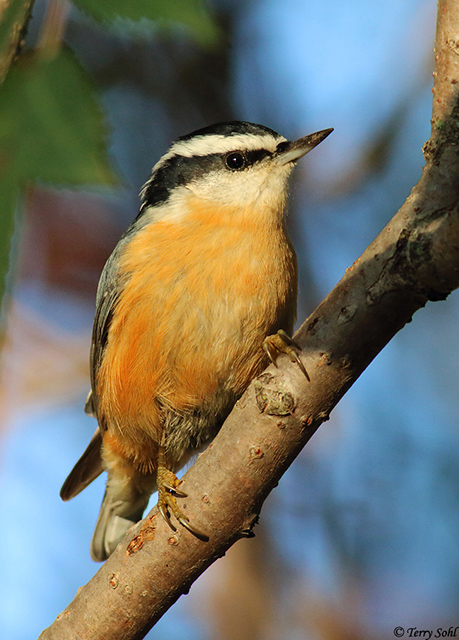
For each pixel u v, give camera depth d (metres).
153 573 5.67
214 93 12.01
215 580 9.92
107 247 10.84
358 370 5.20
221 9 11.92
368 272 4.94
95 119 2.38
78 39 11.25
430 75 11.84
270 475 5.44
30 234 10.60
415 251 4.54
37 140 2.32
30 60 2.46
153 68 11.78
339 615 9.54
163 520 5.71
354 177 11.89
